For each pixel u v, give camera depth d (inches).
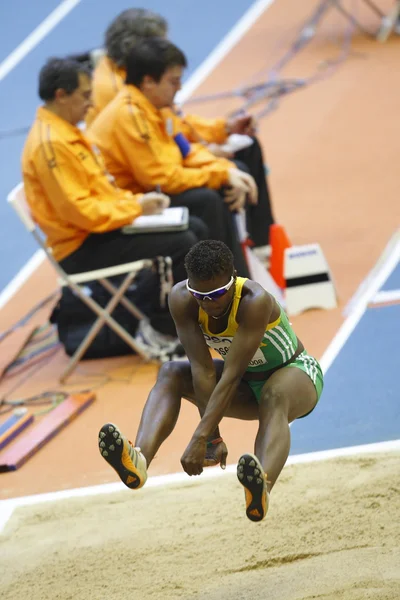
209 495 696.4
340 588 559.5
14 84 1744.6
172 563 621.3
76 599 594.9
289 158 1350.9
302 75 1630.2
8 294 1119.6
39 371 940.6
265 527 647.1
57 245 911.7
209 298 502.0
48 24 1962.4
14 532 686.5
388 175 1248.2
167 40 927.0
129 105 924.6
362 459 709.3
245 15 1926.7
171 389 554.6
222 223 951.0
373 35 1758.1
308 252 955.3
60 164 860.0
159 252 898.1
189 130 1061.1
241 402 575.2
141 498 706.2
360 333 903.7
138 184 968.3
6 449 806.5
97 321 895.1
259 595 569.6
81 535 670.5
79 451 791.7
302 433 773.3
